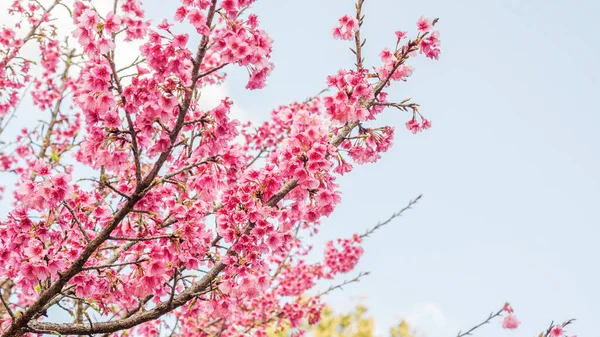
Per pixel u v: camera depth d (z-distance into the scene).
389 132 5.08
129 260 4.71
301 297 9.77
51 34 7.67
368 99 5.07
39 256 4.18
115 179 6.08
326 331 17.25
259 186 4.50
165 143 4.15
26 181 4.00
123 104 3.92
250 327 8.69
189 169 4.52
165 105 3.99
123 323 4.43
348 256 9.77
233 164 4.35
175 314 7.18
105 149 4.08
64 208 4.60
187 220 4.32
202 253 4.55
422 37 4.85
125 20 3.80
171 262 4.62
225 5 3.96
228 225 4.49
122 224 4.61
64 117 8.99
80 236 4.68
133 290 4.33
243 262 4.38
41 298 4.11
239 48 3.92
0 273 4.52
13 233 4.18
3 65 7.40
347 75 4.68
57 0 7.61
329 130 4.83
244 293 4.47
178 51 3.92
